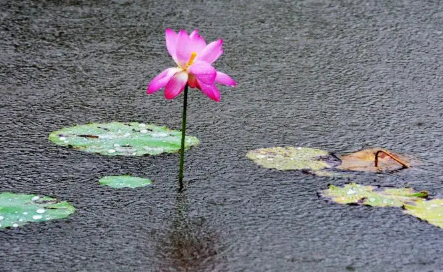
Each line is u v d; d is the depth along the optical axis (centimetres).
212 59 652
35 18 1149
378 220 619
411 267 555
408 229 606
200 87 651
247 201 649
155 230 602
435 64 1005
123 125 779
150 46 1048
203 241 587
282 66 988
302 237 593
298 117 832
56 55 1011
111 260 560
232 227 607
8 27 1108
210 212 631
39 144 753
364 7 1217
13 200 634
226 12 1184
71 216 620
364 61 1012
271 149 745
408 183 684
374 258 566
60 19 1147
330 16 1177
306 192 664
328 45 1064
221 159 727
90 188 668
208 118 825
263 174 696
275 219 620
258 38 1083
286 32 1109
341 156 738
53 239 586
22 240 583
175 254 568
